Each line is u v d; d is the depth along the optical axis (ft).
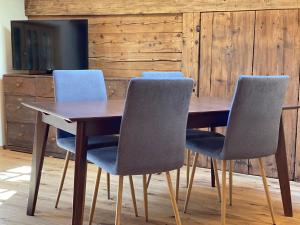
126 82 12.76
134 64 14.10
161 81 6.49
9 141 14.93
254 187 10.96
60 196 9.96
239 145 7.89
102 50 14.58
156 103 6.61
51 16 15.28
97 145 8.68
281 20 11.41
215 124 8.18
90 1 14.38
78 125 6.70
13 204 9.45
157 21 13.50
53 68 14.64
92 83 10.05
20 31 14.75
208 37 12.55
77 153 6.76
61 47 14.44
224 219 7.86
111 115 6.70
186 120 7.16
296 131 11.54
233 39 12.15
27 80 14.11
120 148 6.66
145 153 6.83
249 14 11.84
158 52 13.62
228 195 10.24
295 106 8.61
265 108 7.86
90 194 10.16
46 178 11.41
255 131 7.93
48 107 7.79
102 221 8.55
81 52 14.29
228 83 12.37
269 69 11.74
